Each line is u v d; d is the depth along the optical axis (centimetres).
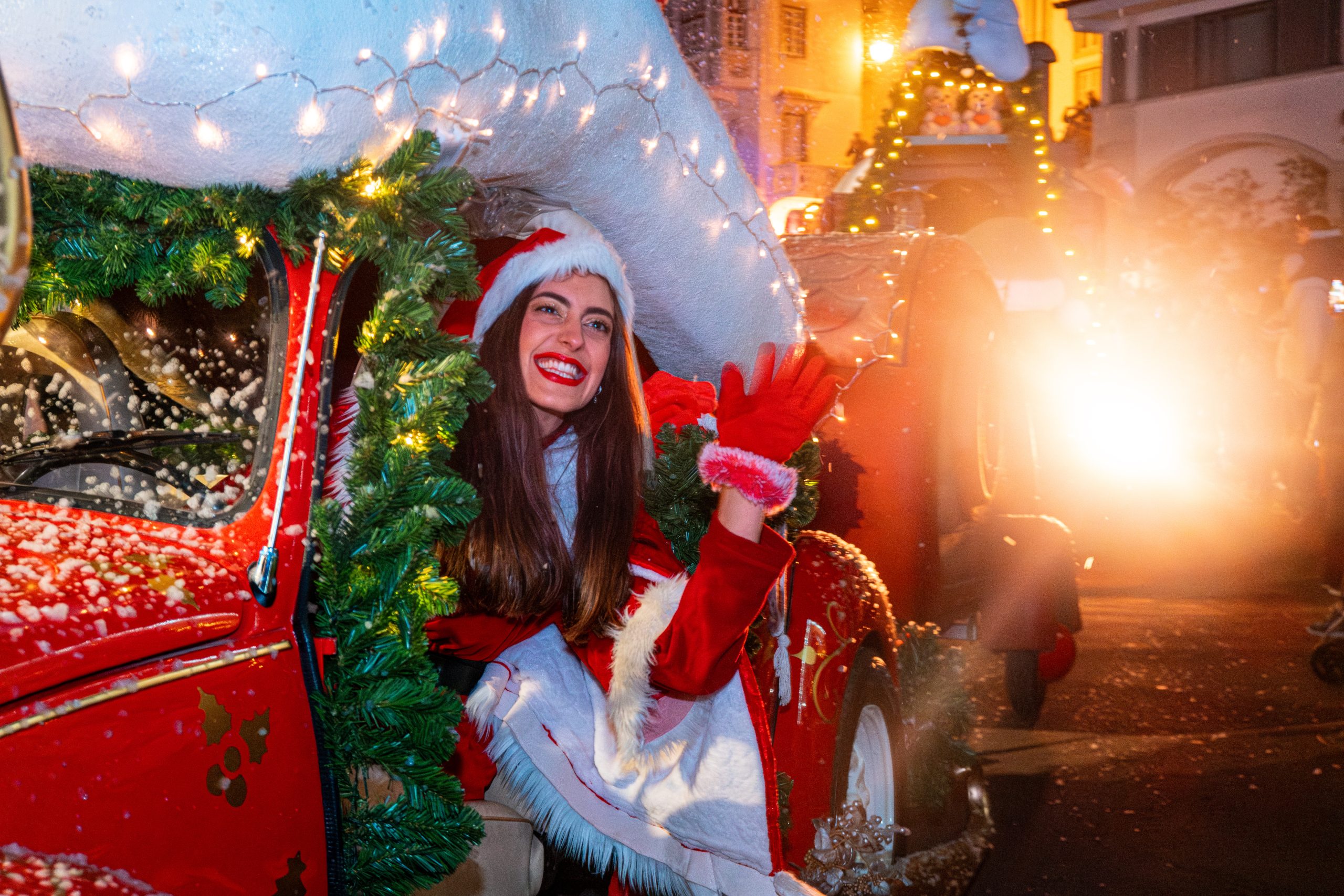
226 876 155
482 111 204
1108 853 402
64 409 210
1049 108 758
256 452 184
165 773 149
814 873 309
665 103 251
